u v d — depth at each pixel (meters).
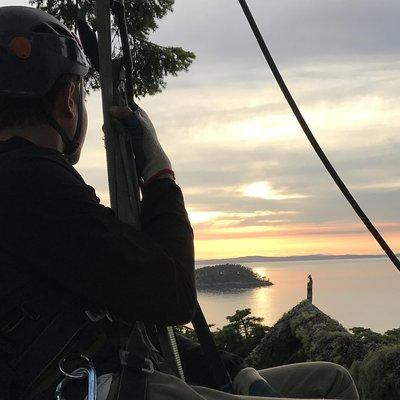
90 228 1.58
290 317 6.20
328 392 2.12
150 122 1.94
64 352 1.59
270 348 6.16
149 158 1.87
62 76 1.79
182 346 2.19
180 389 1.70
